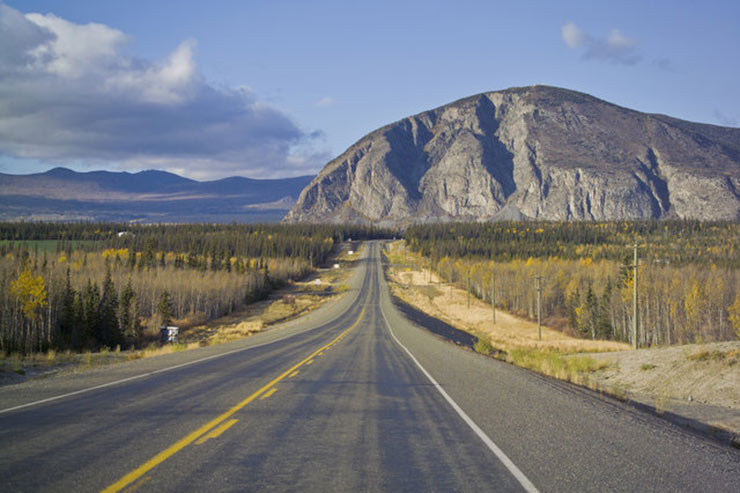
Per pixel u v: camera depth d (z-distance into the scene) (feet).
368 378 41.01
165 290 237.25
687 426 31.71
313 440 19.66
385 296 342.64
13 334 153.79
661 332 229.04
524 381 40.73
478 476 15.55
